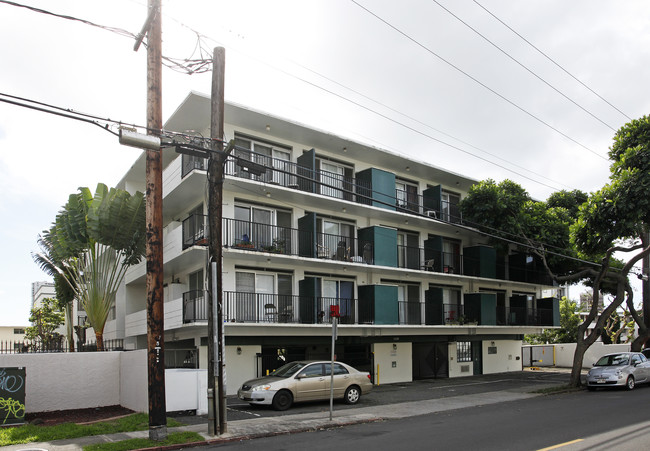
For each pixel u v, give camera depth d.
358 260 22.97
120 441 10.63
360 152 24.41
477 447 9.50
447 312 27.14
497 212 25.98
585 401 16.52
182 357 22.22
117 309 28.20
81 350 25.27
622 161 20.84
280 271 21.48
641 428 11.00
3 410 12.63
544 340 40.88
